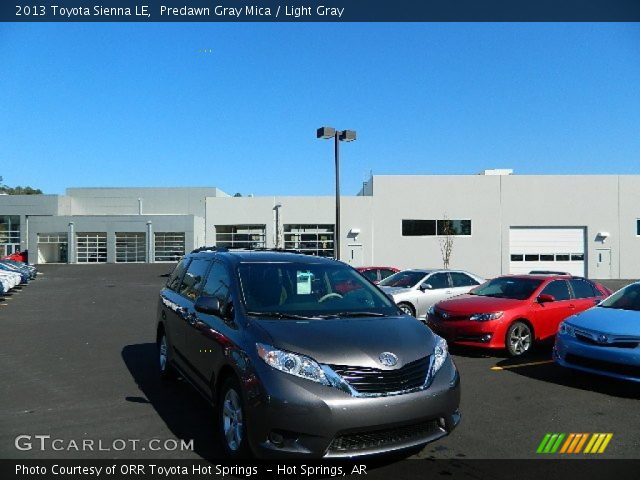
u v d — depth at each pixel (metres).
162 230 46.94
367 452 4.03
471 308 9.34
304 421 3.95
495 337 8.99
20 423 5.52
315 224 35.56
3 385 7.07
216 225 35.56
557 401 6.41
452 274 13.94
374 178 35.56
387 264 35.28
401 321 4.99
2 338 11.04
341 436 3.98
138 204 56.00
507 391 6.89
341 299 5.41
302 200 35.56
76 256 46.56
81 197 55.91
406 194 35.50
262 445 4.06
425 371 4.39
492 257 35.38
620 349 6.52
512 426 5.49
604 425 5.54
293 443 4.00
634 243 35.62
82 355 9.16
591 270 35.34
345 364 4.12
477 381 7.44
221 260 5.89
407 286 13.36
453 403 4.45
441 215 35.50
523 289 9.95
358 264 35.22
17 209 52.28
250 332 4.53
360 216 35.44
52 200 52.50
